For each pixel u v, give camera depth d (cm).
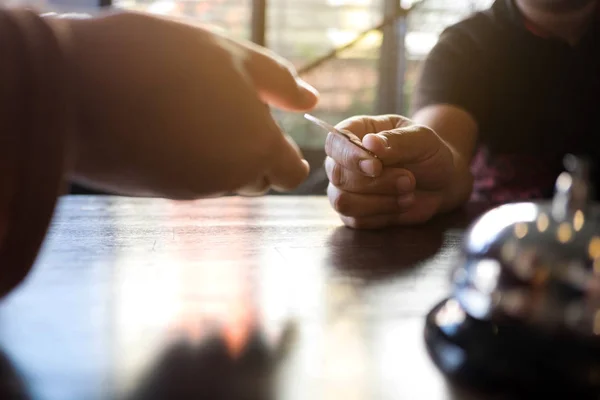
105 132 34
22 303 34
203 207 60
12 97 29
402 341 31
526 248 30
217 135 35
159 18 35
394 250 46
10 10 32
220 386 26
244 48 39
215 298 36
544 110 89
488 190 83
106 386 25
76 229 49
